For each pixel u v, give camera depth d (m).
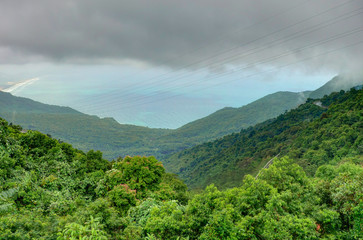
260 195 14.36
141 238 12.31
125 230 12.23
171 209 13.96
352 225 14.12
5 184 21.36
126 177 26.70
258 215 13.46
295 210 14.52
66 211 18.89
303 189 16.47
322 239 12.96
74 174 30.66
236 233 12.21
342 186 14.66
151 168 27.50
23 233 11.02
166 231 12.94
